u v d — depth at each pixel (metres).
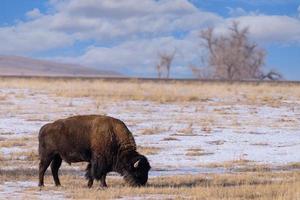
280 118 112.81
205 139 84.38
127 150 45.28
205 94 147.25
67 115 106.88
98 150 44.97
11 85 157.75
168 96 137.62
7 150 70.12
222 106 128.25
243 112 120.25
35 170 55.50
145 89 153.38
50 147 46.00
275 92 163.12
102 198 40.09
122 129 45.75
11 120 98.94
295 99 147.12
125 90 148.25
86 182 48.78
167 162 64.12
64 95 136.38
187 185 46.62
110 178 52.09
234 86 173.00
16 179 49.69
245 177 51.09
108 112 113.31
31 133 86.56
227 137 86.88
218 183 47.59
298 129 97.81
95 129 45.25
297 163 63.84
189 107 125.00
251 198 39.53
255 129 96.25
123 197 40.62
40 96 135.38
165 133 89.50
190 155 69.88
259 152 73.56
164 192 42.22
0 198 40.03
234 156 69.62
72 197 40.62
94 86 157.75
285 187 42.91
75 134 45.44
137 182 44.84
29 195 41.56
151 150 72.69
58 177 50.44
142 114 112.38
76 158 45.94
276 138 87.25
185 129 93.31
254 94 153.25
